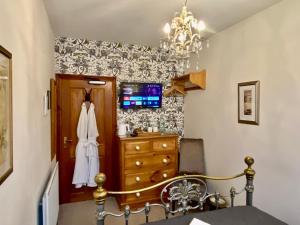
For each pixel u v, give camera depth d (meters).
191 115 3.85
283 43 2.17
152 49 3.89
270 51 2.32
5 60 1.04
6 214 1.05
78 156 3.42
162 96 3.96
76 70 3.47
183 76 3.61
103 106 3.66
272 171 2.30
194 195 1.99
